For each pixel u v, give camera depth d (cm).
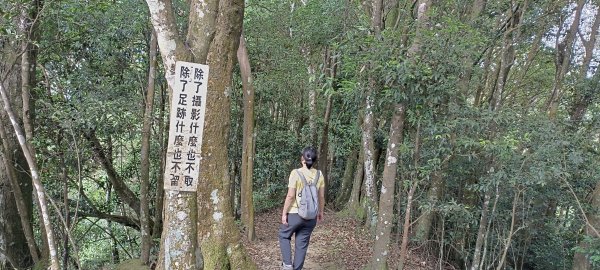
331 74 878
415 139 543
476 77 798
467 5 786
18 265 618
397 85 457
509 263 997
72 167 670
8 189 602
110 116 615
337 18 912
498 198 652
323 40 966
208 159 429
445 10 711
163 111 749
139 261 629
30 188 641
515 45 899
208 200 433
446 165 625
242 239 820
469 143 496
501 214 681
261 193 1339
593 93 865
